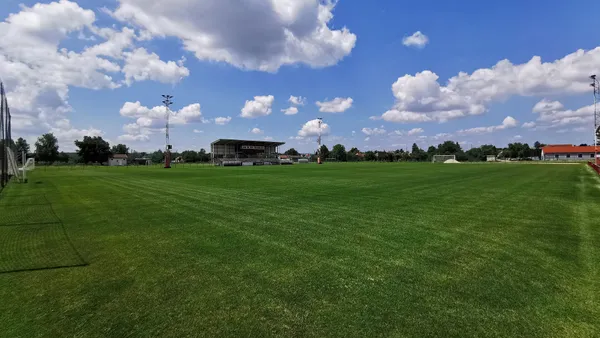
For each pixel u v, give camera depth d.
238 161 68.25
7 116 18.97
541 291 3.04
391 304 2.79
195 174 25.81
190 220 6.52
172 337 2.29
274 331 2.37
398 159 103.81
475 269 3.64
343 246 4.57
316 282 3.28
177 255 4.22
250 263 3.88
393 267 3.72
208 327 2.43
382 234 5.25
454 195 10.25
